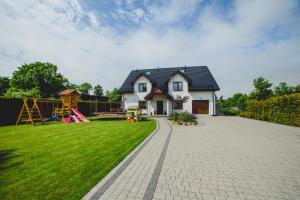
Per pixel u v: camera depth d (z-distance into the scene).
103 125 13.90
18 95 29.77
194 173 4.41
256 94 27.41
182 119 15.53
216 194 3.41
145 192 3.48
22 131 11.33
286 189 3.61
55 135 9.62
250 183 3.88
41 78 44.12
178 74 26.45
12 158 5.55
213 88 24.97
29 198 3.22
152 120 17.81
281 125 13.45
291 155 5.89
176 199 3.24
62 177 4.12
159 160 5.38
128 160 5.36
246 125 13.54
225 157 5.68
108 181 3.94
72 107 19.95
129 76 31.42
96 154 5.91
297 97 12.59
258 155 5.90
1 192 3.44
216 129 11.55
